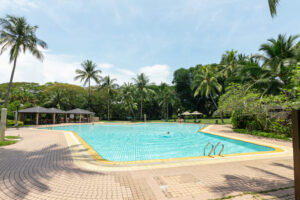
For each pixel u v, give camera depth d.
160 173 4.35
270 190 3.30
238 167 4.86
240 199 2.93
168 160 5.62
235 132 14.38
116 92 39.75
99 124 27.28
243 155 6.35
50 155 6.36
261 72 15.09
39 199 2.99
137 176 4.13
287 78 14.20
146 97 38.47
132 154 8.27
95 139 12.98
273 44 14.95
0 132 9.40
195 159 5.75
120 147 10.02
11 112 23.36
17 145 8.41
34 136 11.74
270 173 4.34
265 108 11.48
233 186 3.52
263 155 6.35
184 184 3.63
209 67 31.45
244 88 15.11
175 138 13.38
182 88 43.75
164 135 15.03
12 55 12.53
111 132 17.39
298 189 2.38
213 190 3.32
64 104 37.59
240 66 17.14
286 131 10.65
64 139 10.36
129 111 41.19
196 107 43.38
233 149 9.24
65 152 6.87
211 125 22.19
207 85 28.95
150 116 44.81
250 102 12.72
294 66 13.07
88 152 6.86
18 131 15.16
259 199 2.93
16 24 12.05
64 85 40.16
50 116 32.53
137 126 24.62
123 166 4.98
